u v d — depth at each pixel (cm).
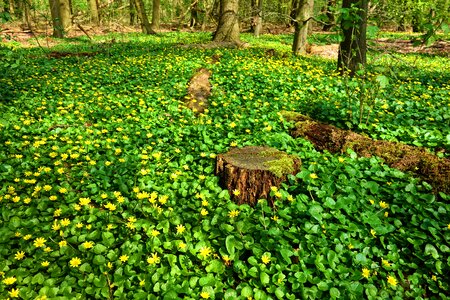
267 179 379
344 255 312
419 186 389
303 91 769
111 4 3070
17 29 2205
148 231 333
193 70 927
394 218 351
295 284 282
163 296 272
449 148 488
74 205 362
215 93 747
